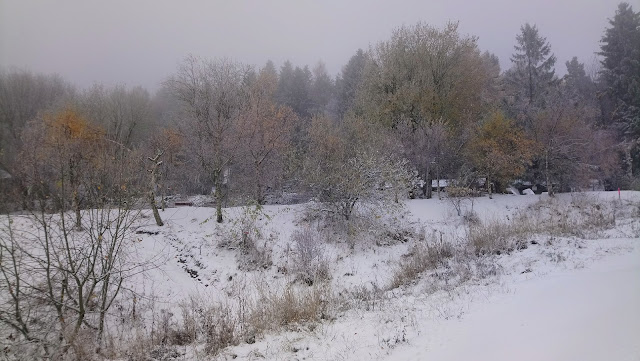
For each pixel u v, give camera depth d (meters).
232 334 8.55
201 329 9.56
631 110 35.47
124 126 32.12
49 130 16.31
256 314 9.55
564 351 4.95
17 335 8.65
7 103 31.58
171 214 21.84
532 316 6.64
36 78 37.88
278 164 26.53
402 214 23.41
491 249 14.38
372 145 24.72
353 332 7.61
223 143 21.81
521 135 27.92
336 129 29.52
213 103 23.14
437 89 30.27
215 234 19.89
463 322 7.12
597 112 37.94
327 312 9.48
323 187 21.48
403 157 26.42
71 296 8.98
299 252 17.39
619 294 6.73
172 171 26.44
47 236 8.80
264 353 7.17
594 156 30.09
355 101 33.78
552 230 16.27
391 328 7.46
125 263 12.58
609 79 39.59
